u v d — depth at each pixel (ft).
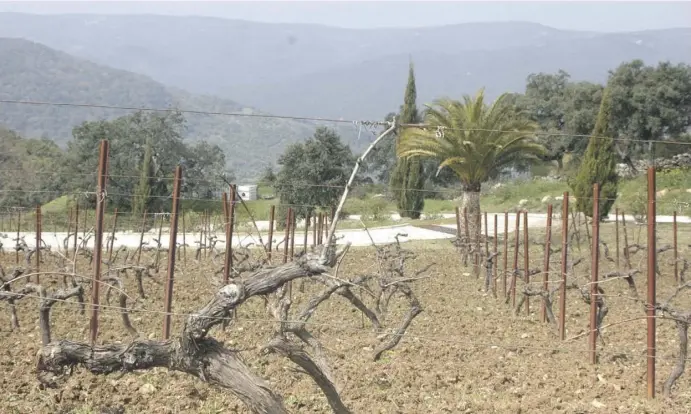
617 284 67.26
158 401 30.14
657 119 183.52
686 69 187.93
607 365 38.93
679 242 93.40
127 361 21.31
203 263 78.69
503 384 35.17
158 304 53.98
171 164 150.30
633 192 141.90
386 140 156.15
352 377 34.99
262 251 83.41
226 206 51.72
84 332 43.73
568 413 30.42
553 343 44.06
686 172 150.20
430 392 33.50
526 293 48.57
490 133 88.79
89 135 150.41
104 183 36.65
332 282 31.68
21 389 31.37
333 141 122.83
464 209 84.28
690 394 34.12
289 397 31.63
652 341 33.27
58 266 60.29
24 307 49.26
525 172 199.00
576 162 188.55
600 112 109.40
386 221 124.16
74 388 31.12
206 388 31.71
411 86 132.36
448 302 58.08
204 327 21.07
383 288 39.73
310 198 120.57
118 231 111.45
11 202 127.95
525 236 52.49
